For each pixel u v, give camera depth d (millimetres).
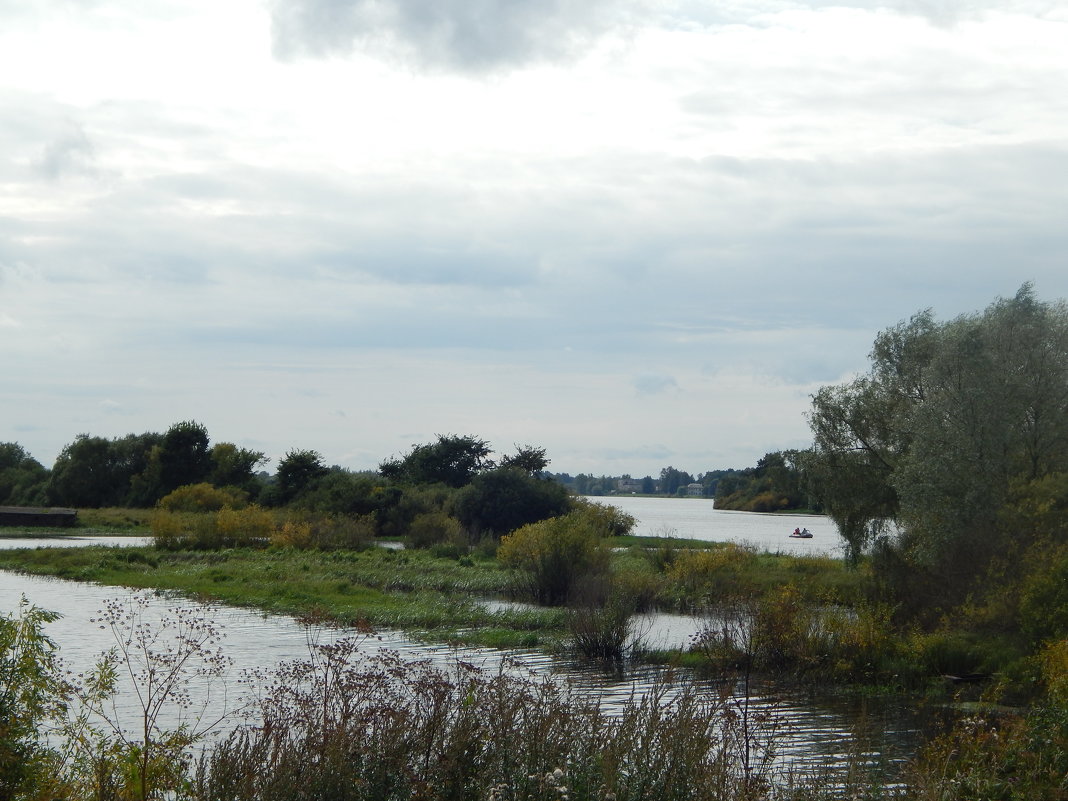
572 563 38969
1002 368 31641
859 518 36344
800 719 19719
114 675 11312
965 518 29969
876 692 23312
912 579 31641
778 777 11891
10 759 8820
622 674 23859
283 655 23969
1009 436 31078
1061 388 32250
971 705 21750
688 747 9758
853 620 27250
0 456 125750
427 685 10531
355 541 62594
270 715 11734
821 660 25297
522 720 10281
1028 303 33781
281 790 8891
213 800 9141
